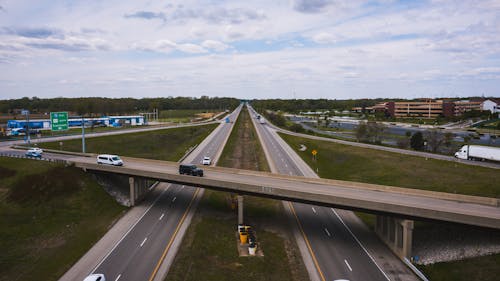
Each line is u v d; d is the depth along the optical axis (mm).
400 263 34125
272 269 33000
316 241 39094
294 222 44688
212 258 34875
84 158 64062
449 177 58031
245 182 45219
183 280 30453
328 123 168125
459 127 167500
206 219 45000
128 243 37500
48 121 122375
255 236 40406
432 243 36531
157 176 47844
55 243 37438
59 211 44250
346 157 81375
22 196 45531
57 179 49969
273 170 71188
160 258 34125
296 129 141375
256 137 126625
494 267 31016
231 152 95250
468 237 35938
